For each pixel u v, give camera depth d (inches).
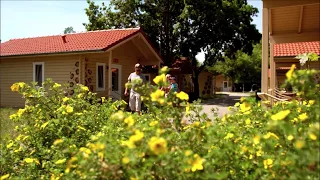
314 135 70.3
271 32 545.6
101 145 79.7
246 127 111.3
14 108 639.8
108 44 569.0
